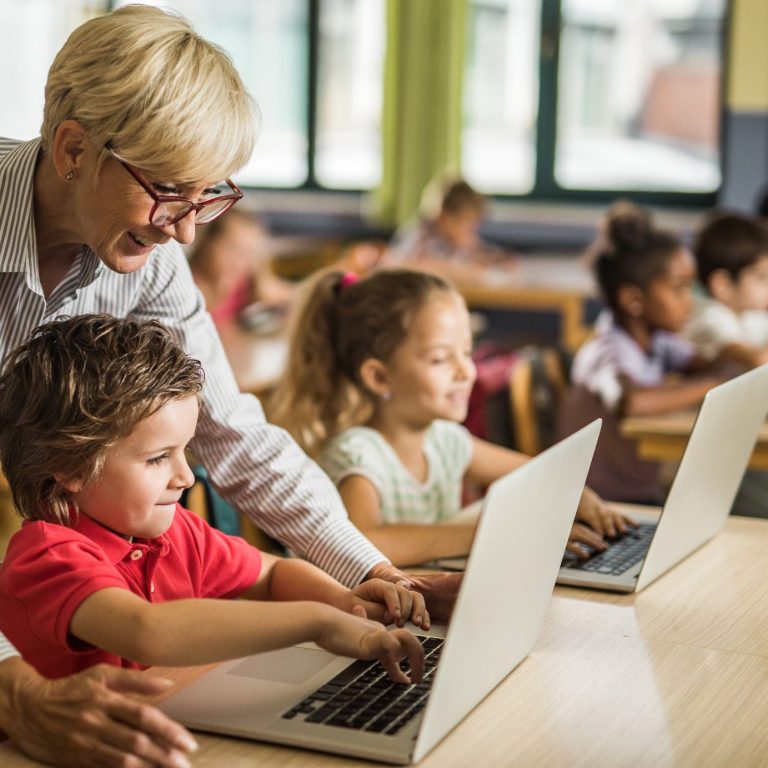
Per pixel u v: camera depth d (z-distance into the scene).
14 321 1.49
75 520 1.37
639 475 3.25
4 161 1.41
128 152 1.24
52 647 1.31
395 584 1.49
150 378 1.32
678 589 1.72
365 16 7.18
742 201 6.63
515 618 1.32
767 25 6.44
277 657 1.38
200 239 4.14
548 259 6.71
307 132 7.38
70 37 1.29
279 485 1.69
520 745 1.18
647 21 6.71
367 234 7.29
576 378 3.38
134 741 1.08
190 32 1.29
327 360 2.22
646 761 1.16
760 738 1.21
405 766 1.14
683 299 3.31
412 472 2.19
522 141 7.02
